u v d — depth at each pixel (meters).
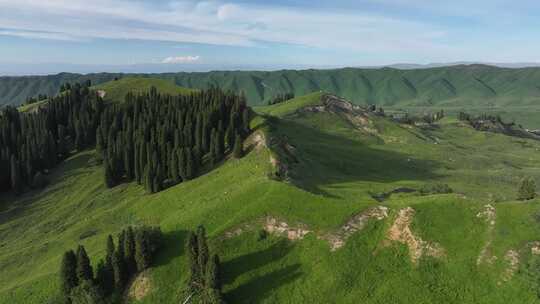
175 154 121.06
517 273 58.94
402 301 59.38
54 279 75.62
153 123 152.88
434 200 71.00
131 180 138.38
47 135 166.50
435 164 169.75
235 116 135.00
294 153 118.00
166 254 71.25
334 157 144.25
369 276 63.25
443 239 65.44
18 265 96.94
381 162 156.50
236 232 71.75
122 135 151.75
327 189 90.00
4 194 150.62
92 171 153.25
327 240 68.25
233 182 96.44
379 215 70.44
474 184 140.12
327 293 61.84
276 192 77.50
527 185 82.44
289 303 61.53
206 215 78.12
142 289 66.94
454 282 60.56
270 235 71.25
